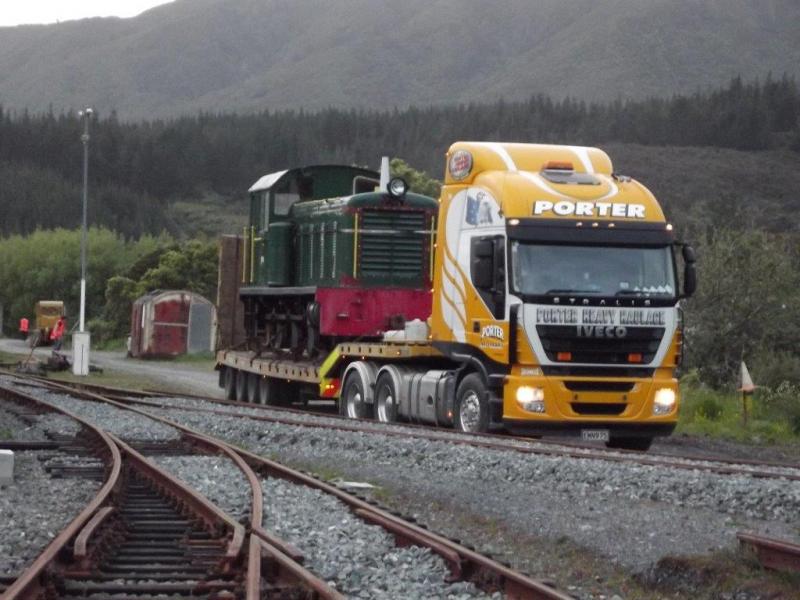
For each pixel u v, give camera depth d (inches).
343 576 422.6
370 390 1228.5
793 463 906.1
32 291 5753.0
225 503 600.1
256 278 1573.6
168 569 426.0
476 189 1034.7
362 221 1336.1
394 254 1348.4
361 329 1331.2
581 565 484.4
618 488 685.9
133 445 904.3
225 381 1712.6
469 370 1058.7
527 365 970.1
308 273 1443.2
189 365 2778.1
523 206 981.8
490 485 714.2
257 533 478.0
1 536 491.5
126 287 4173.2
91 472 730.2
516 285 968.9
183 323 3021.7
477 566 425.7
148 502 602.2
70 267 5684.1
